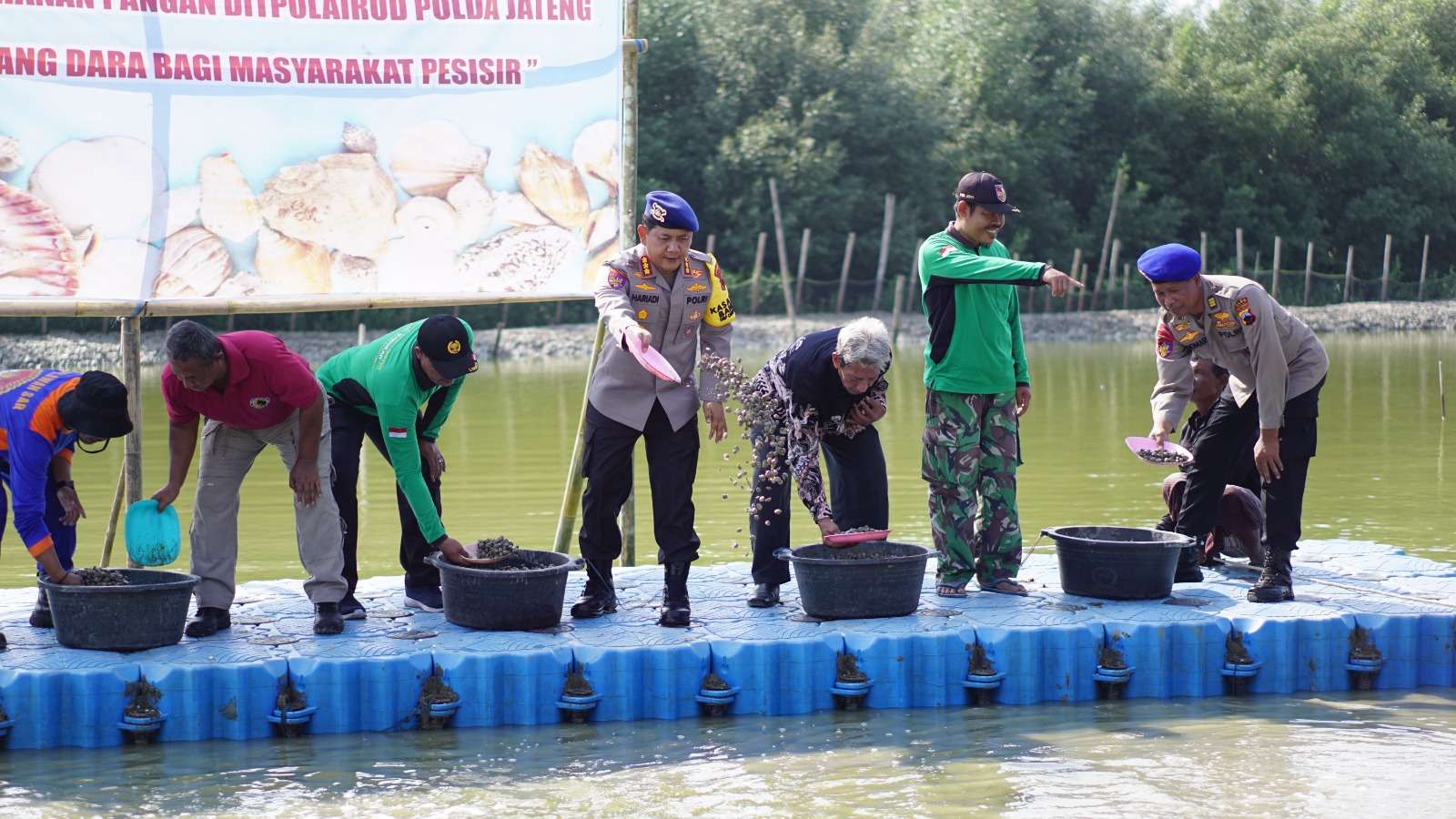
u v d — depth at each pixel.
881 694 5.60
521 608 5.65
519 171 6.91
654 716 5.48
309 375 5.50
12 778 4.85
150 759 5.03
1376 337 31.48
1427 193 45.81
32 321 26.14
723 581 6.65
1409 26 47.59
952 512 6.19
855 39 40.72
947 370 6.08
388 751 5.12
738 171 35.62
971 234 6.06
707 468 11.80
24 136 6.12
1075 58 43.16
